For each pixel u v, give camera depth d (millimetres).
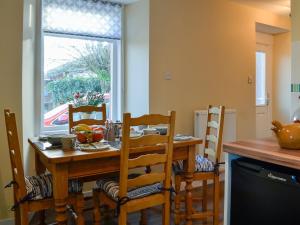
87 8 3336
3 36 2410
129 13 3535
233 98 4117
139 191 1996
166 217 2072
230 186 1645
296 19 3084
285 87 4926
